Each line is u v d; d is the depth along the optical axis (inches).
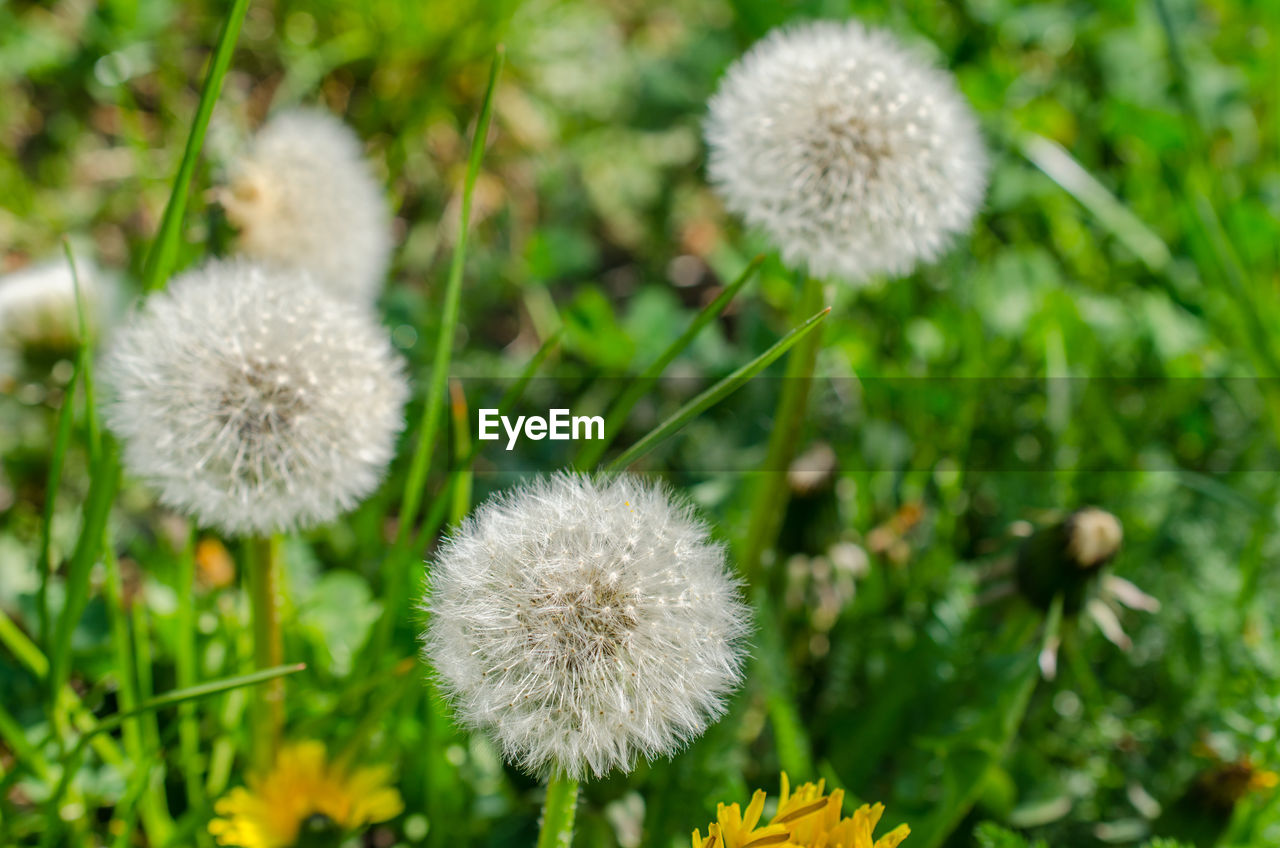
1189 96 15.5
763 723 13.2
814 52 12.0
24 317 13.8
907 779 12.7
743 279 11.7
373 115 19.0
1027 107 18.3
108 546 11.8
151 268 11.1
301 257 13.1
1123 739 13.1
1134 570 14.1
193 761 12.1
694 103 20.1
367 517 14.2
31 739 12.5
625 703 9.6
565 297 18.6
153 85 19.2
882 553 14.2
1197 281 16.5
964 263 16.0
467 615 9.7
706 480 14.8
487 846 12.2
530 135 20.2
